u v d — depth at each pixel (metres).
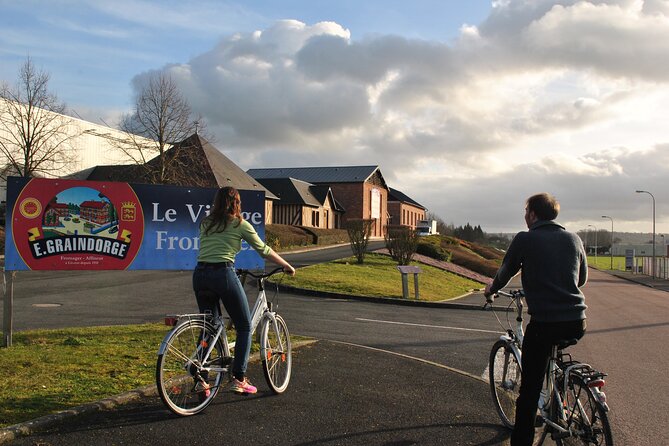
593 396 3.88
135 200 7.61
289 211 64.06
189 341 4.88
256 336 7.62
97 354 6.52
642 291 32.94
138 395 5.08
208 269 4.93
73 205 7.31
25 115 38.84
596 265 91.38
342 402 5.43
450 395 5.83
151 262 7.67
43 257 7.15
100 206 7.45
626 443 4.97
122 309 12.04
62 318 10.46
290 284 17.81
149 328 8.59
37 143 39.28
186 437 4.34
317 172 81.75
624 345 10.49
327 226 72.50
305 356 7.28
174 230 7.79
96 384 5.33
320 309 13.48
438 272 28.03
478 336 10.57
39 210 7.15
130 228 7.58
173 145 39.09
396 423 4.93
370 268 25.31
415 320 12.66
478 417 5.17
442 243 43.66
